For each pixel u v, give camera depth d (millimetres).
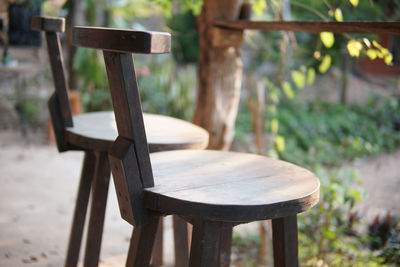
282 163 1563
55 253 2756
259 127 3459
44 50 7223
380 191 5496
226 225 1274
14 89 7242
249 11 2615
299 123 8102
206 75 2676
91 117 2119
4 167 4594
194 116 2787
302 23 1910
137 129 1226
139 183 1249
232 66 2693
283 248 1372
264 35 4348
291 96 3109
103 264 2637
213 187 1286
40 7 5887
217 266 1643
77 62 6012
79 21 6109
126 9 6680
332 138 7953
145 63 7496
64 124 1865
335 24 1771
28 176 4367
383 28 1600
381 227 3104
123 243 3039
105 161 1832
